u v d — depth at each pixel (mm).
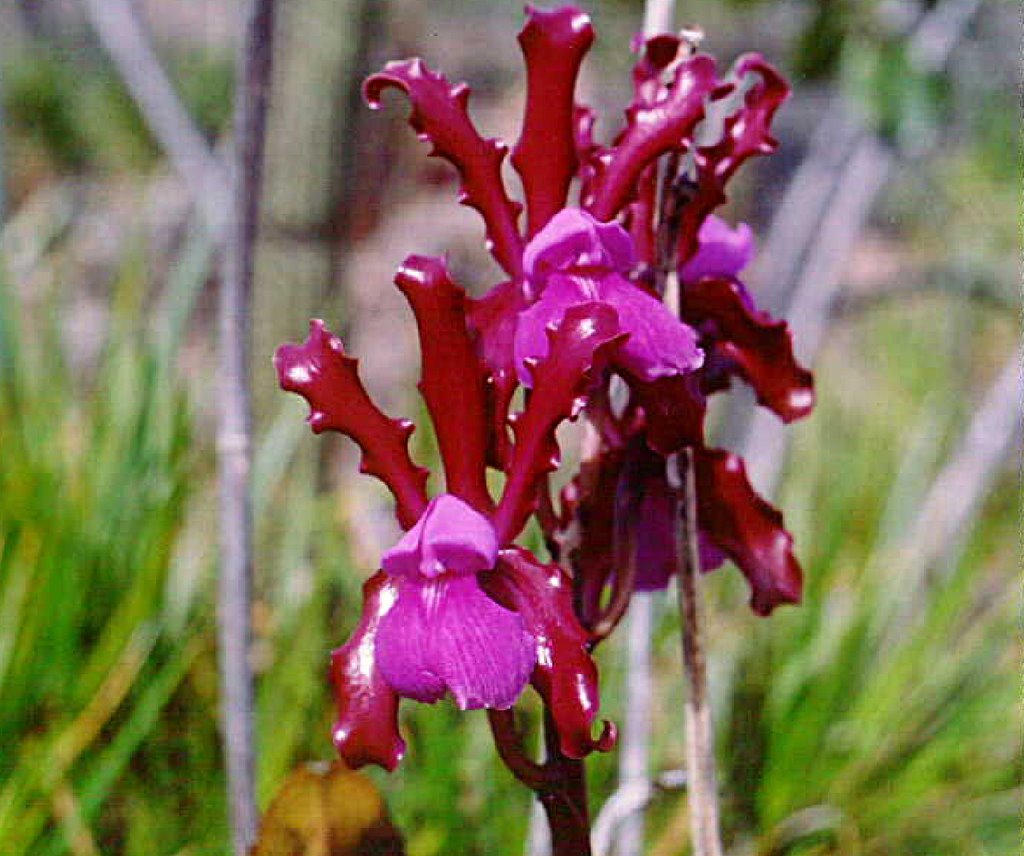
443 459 367
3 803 538
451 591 351
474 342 367
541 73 376
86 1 703
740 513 400
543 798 371
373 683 357
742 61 386
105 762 543
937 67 658
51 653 565
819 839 624
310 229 686
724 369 397
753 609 398
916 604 743
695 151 380
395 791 584
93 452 608
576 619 354
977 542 773
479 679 344
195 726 582
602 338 351
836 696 666
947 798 670
